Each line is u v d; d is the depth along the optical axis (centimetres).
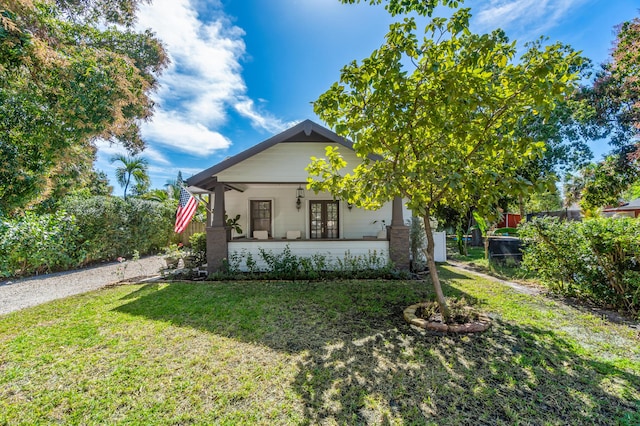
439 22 347
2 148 498
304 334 411
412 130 381
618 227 480
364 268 841
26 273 925
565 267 568
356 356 345
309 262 812
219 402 265
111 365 333
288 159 874
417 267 873
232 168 869
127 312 515
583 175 1435
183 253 962
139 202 1342
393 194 404
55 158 589
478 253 1373
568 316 467
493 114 374
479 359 333
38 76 502
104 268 1062
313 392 278
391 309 515
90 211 1087
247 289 669
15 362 341
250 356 349
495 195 367
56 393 282
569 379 291
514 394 270
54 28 554
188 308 532
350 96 380
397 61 345
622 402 255
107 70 580
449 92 326
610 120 1273
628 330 409
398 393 274
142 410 256
